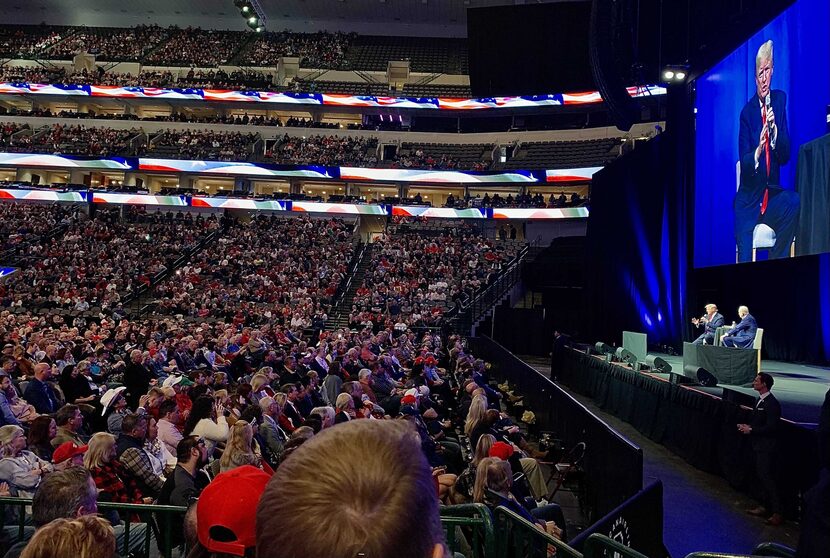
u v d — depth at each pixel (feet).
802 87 32.48
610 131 110.52
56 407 28.99
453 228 109.09
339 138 124.98
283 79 140.97
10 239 101.19
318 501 2.14
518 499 17.84
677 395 30.42
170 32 151.84
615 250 63.72
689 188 48.14
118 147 119.14
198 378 30.99
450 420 36.70
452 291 88.12
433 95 131.13
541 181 106.32
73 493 10.32
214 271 92.79
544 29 105.19
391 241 103.24
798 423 20.63
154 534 14.78
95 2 152.97
